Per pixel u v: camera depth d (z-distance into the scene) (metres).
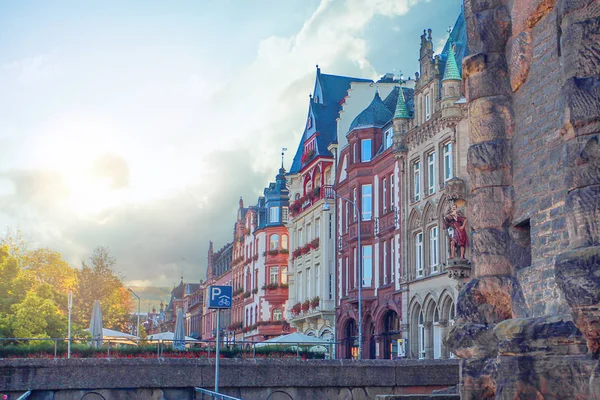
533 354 13.68
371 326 54.81
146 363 29.02
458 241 38.97
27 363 27.69
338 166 61.16
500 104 17.00
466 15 18.14
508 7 17.25
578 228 12.12
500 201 16.84
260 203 98.44
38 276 75.88
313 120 69.31
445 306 43.44
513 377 13.94
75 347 35.00
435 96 45.41
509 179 16.89
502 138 16.98
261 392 29.86
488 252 16.83
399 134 49.12
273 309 83.38
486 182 16.97
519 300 16.30
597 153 12.05
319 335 64.81
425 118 46.94
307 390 30.22
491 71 17.16
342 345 59.25
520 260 16.66
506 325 14.29
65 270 78.56
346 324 59.53
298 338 43.38
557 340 13.35
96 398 28.45
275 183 91.81
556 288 14.50
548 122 15.32
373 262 53.72
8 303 51.41
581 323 11.83
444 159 44.47
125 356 33.59
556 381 13.13
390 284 50.72
